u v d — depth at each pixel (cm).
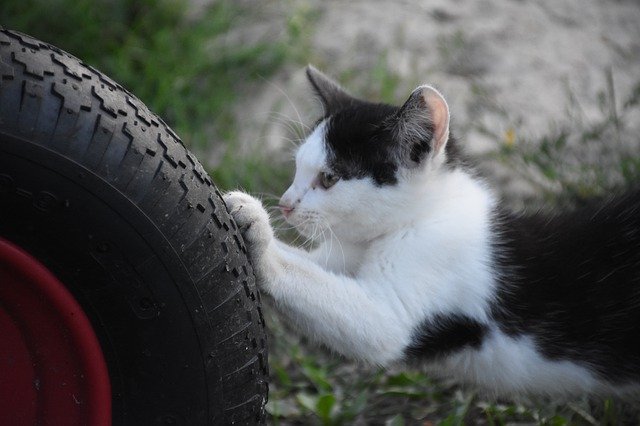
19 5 721
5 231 254
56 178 253
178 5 747
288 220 404
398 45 721
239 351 280
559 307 377
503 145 587
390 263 370
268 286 343
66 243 257
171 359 271
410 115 382
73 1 723
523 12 763
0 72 253
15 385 272
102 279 262
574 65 707
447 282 370
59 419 274
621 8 778
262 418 297
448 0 773
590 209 407
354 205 392
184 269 267
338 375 469
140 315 266
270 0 767
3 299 262
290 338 493
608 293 379
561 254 386
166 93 662
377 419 431
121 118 266
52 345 268
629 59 718
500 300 374
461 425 406
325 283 354
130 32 718
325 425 421
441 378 448
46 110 254
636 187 420
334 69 696
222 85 684
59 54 271
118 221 259
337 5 770
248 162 593
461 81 685
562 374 387
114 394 274
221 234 277
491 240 383
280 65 706
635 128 636
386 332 359
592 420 414
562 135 571
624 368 383
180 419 277
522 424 416
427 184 388
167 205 265
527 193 575
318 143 403
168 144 275
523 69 701
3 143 247
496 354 381
